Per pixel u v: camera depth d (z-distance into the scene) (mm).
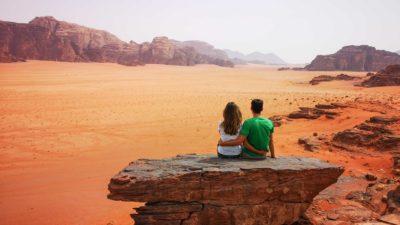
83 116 35844
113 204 12586
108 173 17094
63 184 15398
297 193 6852
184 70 132500
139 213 6473
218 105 43156
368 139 18141
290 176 6746
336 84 76562
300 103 41125
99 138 26531
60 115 36188
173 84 75125
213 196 6512
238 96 52375
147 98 49812
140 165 6949
